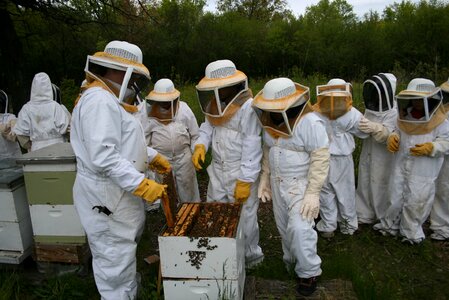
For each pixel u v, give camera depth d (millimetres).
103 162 2670
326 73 21984
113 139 2752
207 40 23406
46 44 15828
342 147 4441
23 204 3607
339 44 22500
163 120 4758
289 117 3182
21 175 3559
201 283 2816
